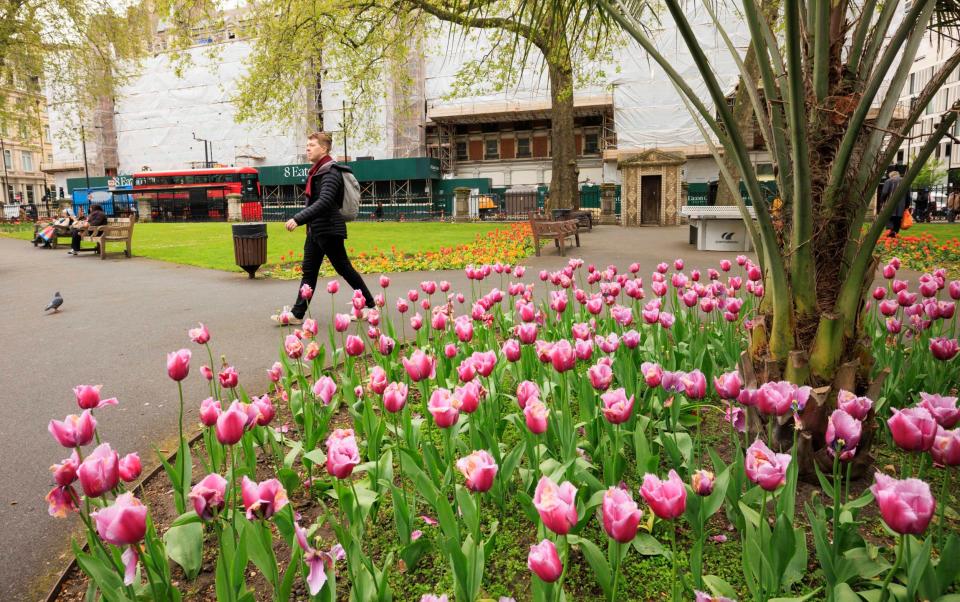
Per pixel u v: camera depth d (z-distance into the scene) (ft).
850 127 7.95
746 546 5.92
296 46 63.93
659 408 9.62
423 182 146.61
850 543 6.37
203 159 171.12
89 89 94.79
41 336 21.81
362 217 144.05
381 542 7.57
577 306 21.27
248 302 27.43
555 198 81.20
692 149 123.24
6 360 18.30
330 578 5.32
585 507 6.83
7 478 10.02
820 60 8.61
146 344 19.85
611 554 6.27
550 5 11.55
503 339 16.05
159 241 66.23
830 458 8.41
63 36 87.97
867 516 7.88
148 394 14.44
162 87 171.73
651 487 4.80
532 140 153.17
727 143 9.57
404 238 61.93
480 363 8.54
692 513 6.54
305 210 19.74
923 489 4.53
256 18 65.57
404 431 8.73
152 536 6.07
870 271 8.23
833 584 5.72
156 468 9.91
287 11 62.69
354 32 65.26
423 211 141.08
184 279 36.22
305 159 157.07
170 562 7.23
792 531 5.89
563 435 8.00
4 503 9.15
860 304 8.33
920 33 7.99
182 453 7.34
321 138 20.85
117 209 148.05
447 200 147.43
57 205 154.92
